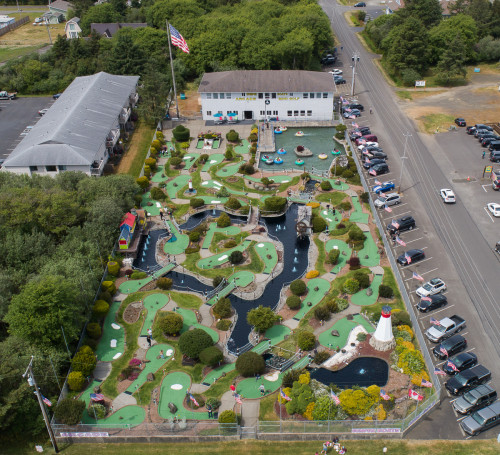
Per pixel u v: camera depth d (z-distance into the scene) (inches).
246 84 5846.5
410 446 2459.4
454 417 2600.9
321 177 4830.2
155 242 4079.7
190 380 2851.9
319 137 5649.6
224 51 6811.0
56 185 4156.0
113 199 4050.2
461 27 7062.0
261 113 5959.6
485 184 4576.8
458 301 3326.8
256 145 5413.4
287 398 2630.4
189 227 4242.1
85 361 2859.3
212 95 5871.1
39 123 5329.7
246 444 2508.6
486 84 6643.7
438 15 7504.9
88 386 2834.6
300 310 3331.7
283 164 5113.2
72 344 3041.3
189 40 7003.0
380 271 3609.7
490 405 2576.3
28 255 3476.9
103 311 3250.5
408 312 3230.8
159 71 6825.8
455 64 6491.1
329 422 2493.8
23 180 4244.6
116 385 2834.6
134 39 7204.7
